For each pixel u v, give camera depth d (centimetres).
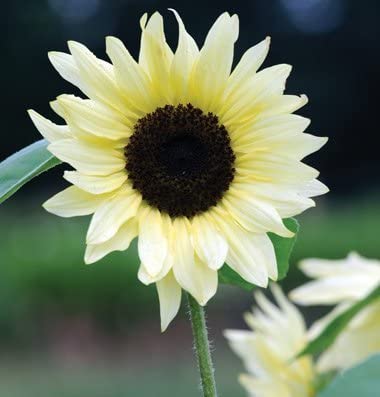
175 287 63
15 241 368
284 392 85
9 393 274
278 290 88
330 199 800
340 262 86
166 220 66
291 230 67
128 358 327
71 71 64
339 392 64
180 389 273
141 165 66
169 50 66
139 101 66
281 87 66
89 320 347
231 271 68
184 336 334
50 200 63
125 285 347
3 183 64
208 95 67
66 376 296
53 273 347
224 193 67
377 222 411
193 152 67
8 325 341
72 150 63
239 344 87
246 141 66
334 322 74
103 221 63
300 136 65
